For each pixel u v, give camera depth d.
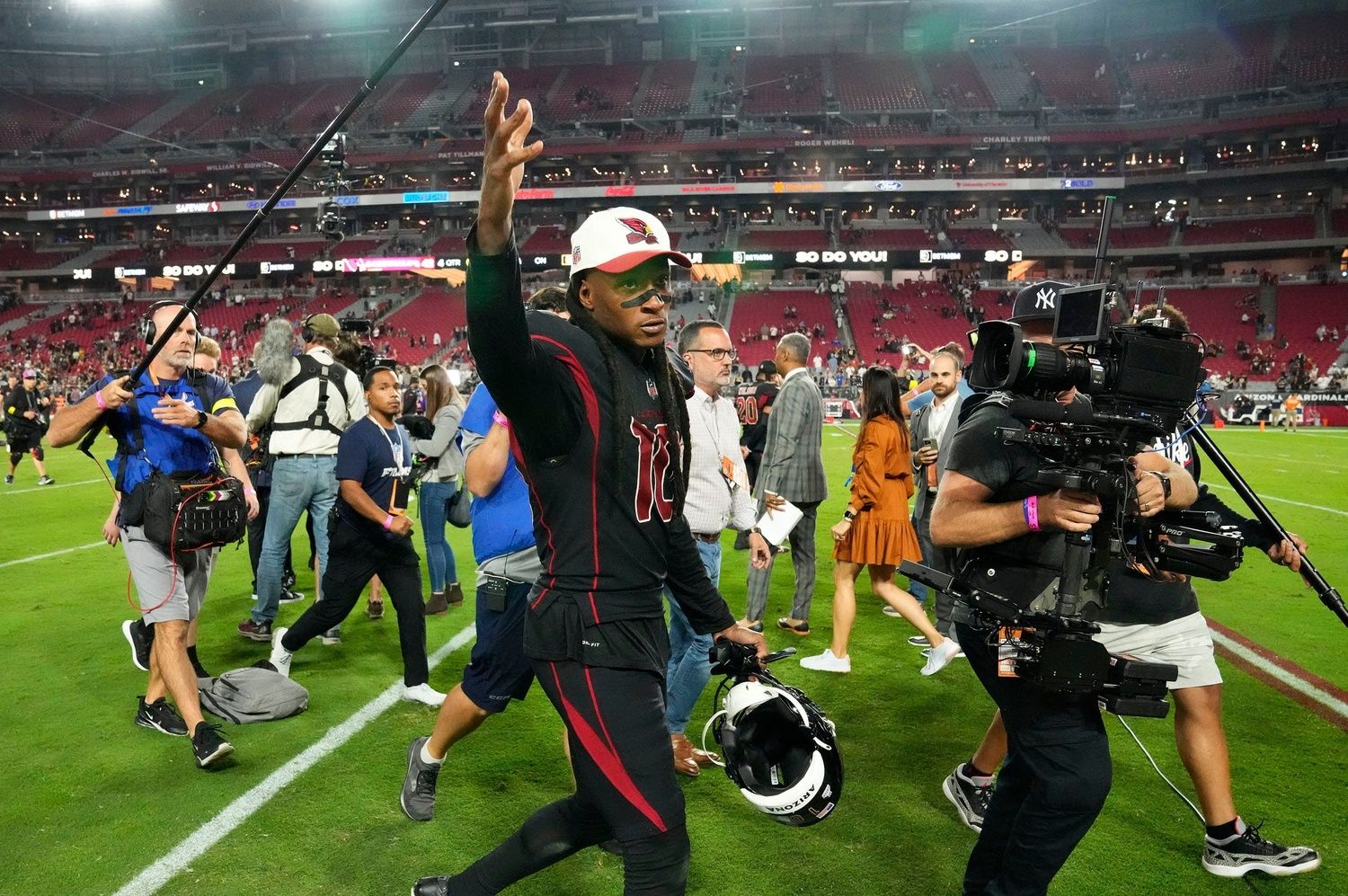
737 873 2.85
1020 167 47.31
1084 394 2.01
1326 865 2.90
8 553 8.32
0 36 54.97
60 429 3.57
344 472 4.09
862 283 46.06
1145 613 2.75
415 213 50.81
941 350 5.79
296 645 4.36
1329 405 29.56
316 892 2.70
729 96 49.19
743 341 41.22
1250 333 38.06
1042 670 1.97
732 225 49.50
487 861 2.20
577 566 1.91
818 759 1.98
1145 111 46.22
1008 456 2.16
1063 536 2.14
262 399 5.10
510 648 2.86
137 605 3.64
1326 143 43.28
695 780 3.56
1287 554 2.69
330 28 55.75
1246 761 3.74
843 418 32.19
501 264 1.64
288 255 49.69
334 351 5.52
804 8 53.38
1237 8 49.06
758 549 4.06
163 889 2.71
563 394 1.85
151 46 57.56
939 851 3.00
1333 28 46.03
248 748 3.80
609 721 1.88
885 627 5.90
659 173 49.78
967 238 46.03
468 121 49.91
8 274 50.88
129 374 3.56
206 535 3.58
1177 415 2.06
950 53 52.69
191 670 3.66
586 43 55.44
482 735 3.94
